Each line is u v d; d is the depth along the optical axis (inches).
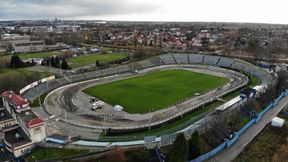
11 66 6884.8
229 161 2760.8
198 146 2738.7
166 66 7736.2
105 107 4303.6
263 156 2903.5
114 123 3654.0
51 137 3154.5
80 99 4687.5
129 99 4712.1
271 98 4542.3
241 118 3703.3
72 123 3619.6
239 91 5172.2
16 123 3553.2
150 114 3998.5
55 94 4950.8
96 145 2999.5
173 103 4493.1
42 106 4293.8
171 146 2721.5
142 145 2970.0
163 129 3481.8
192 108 4141.2
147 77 6368.1
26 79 5398.6
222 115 3553.2
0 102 4197.8
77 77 6018.7
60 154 2842.0
